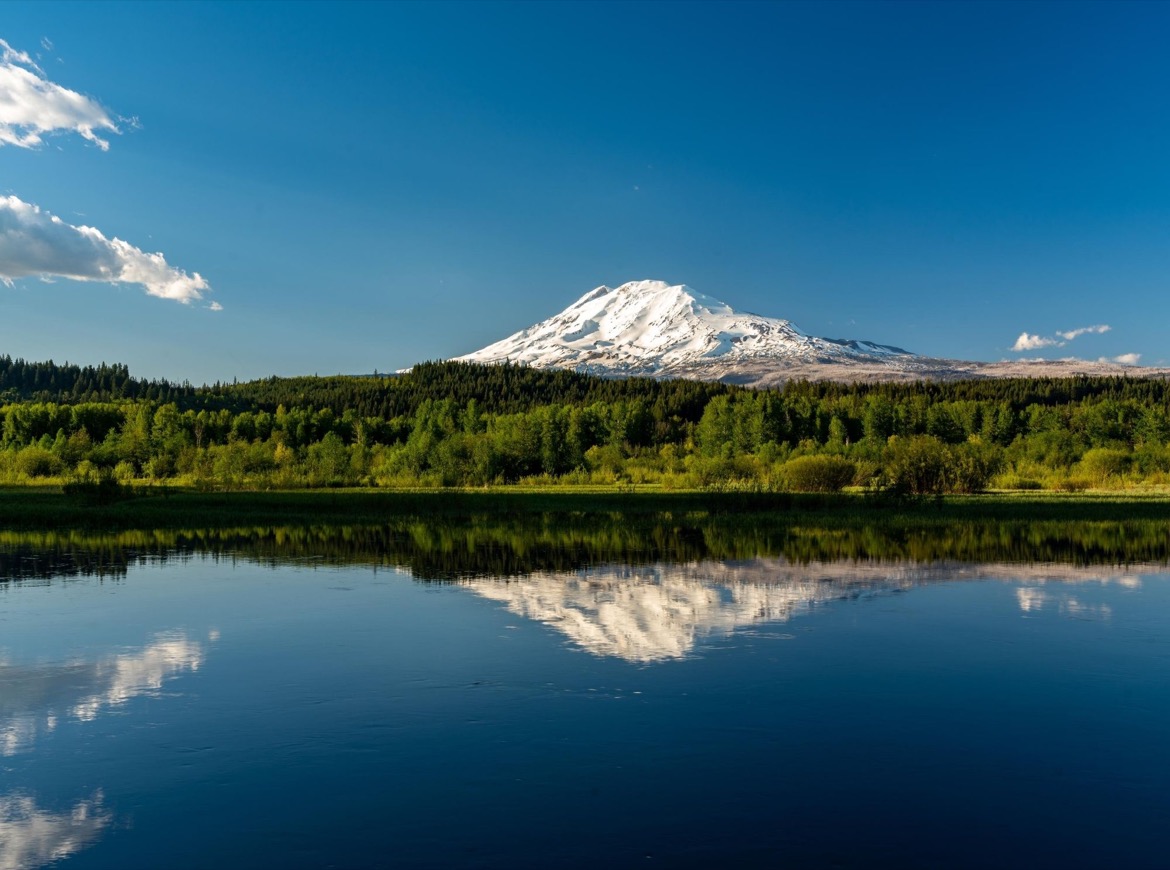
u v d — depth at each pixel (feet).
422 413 509.76
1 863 33.91
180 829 36.45
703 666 58.95
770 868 32.96
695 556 110.93
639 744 44.88
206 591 88.12
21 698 53.21
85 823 37.09
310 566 104.68
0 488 249.55
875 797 38.88
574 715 49.24
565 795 39.06
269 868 33.45
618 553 114.32
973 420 529.04
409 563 106.52
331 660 61.21
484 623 72.33
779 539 129.08
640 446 439.22
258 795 39.47
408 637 67.67
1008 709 50.19
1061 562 104.42
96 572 100.99
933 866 33.17
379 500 191.31
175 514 168.14
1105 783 40.37
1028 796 39.06
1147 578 93.04
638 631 69.10
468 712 49.93
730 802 38.34
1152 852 34.30
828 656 61.36
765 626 70.79
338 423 523.29
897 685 54.60
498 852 34.27
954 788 39.78
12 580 95.40
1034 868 33.12
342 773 41.65
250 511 174.50
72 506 182.80
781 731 46.70
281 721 48.80
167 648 65.05
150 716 49.90
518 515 169.17
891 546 119.85
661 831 35.83
